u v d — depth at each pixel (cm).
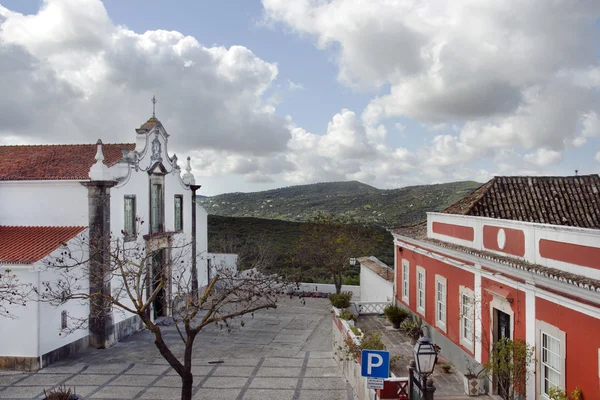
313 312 2838
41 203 1952
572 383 944
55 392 1288
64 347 1797
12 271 1614
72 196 1936
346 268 3550
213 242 4259
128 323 2192
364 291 3000
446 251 1623
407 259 2198
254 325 2478
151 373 1639
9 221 1967
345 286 3394
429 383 829
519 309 1147
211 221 5669
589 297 881
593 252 899
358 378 1380
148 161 2333
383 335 1961
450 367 1491
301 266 3531
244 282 1474
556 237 1019
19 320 1638
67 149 2367
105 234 1912
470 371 1315
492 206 1599
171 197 2619
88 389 1468
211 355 1906
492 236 1317
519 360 1099
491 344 1282
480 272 1356
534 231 1105
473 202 1634
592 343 884
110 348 1969
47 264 1616
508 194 1659
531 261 1114
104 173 1914
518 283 1140
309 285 3412
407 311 2148
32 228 1917
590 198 1603
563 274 957
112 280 1972
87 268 1711
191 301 1332
